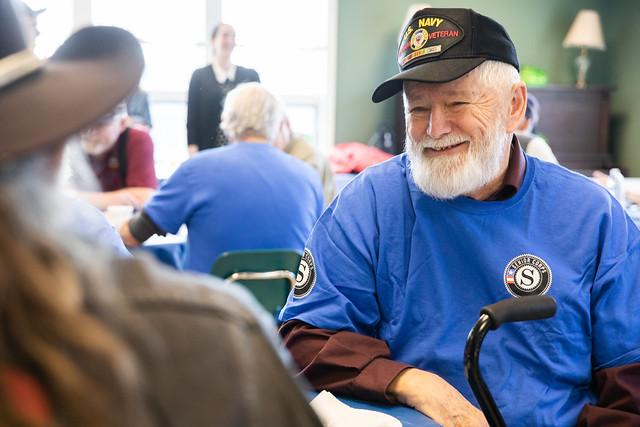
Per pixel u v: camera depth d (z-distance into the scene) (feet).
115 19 20.42
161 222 9.66
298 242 9.92
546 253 5.09
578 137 22.08
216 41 16.93
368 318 5.28
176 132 21.24
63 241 1.73
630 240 5.22
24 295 1.57
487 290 5.07
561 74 23.65
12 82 1.93
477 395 3.92
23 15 2.09
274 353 2.08
